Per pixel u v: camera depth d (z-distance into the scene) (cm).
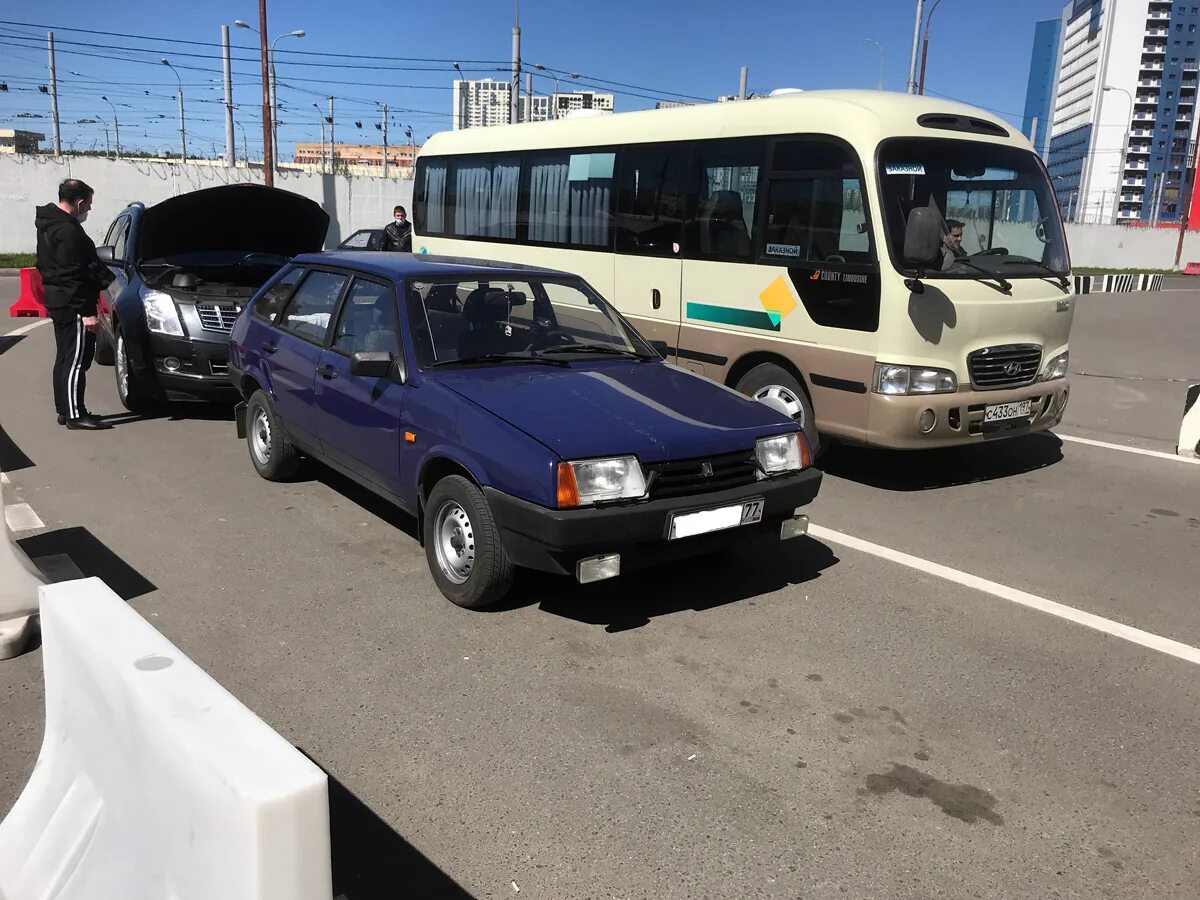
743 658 414
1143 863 287
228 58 3266
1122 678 407
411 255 604
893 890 271
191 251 934
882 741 350
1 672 385
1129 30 14412
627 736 348
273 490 640
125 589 471
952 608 477
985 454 823
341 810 300
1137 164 14662
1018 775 331
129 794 186
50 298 775
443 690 378
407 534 558
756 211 734
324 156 3722
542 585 489
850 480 725
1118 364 1388
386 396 489
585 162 916
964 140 687
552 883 269
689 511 414
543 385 466
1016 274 683
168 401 860
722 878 273
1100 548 577
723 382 779
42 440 763
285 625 434
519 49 2770
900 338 635
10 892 220
